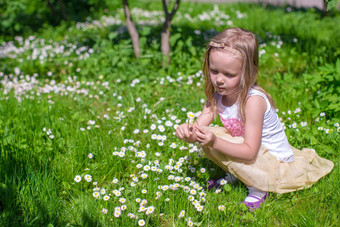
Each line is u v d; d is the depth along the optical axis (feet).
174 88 13.53
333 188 7.44
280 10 26.48
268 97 7.11
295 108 11.23
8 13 25.18
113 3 32.09
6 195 7.27
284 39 18.62
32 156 8.90
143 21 26.73
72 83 14.75
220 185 7.99
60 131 10.33
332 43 17.39
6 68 17.10
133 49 16.99
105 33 22.43
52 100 13.06
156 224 6.92
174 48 17.42
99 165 8.66
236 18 24.76
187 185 7.91
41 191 7.63
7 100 12.44
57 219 6.98
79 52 18.21
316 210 7.06
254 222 6.69
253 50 6.68
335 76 10.53
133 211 7.00
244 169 7.04
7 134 9.58
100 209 7.08
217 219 6.93
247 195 7.67
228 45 6.48
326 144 9.09
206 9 28.45
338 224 6.58
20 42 21.98
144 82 14.05
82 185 8.18
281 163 7.42
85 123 11.25
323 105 10.43
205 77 7.47
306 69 13.71
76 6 29.86
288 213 7.05
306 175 7.54
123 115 11.22
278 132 7.41
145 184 7.91
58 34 24.00
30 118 10.96
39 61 17.33
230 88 6.73
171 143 9.50
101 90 13.75
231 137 7.33
